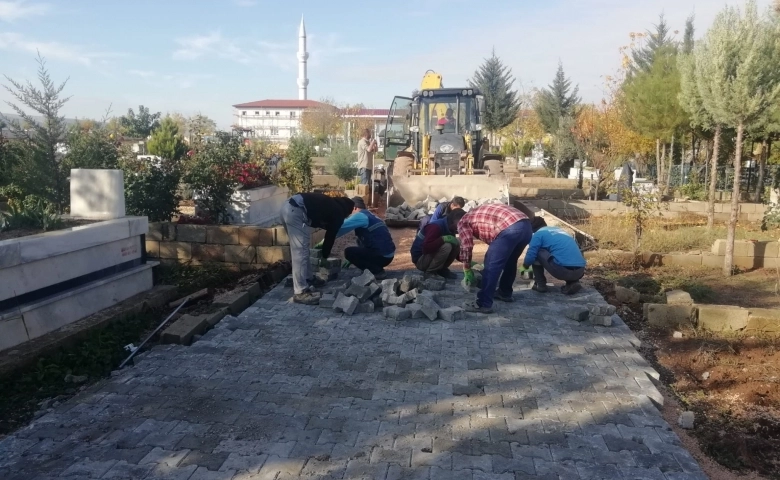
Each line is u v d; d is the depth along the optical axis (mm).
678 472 3648
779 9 14094
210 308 6621
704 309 6469
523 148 39938
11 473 3531
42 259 5473
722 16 8555
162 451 3779
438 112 15805
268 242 8500
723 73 8430
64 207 8844
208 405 4406
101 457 3709
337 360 5281
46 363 5098
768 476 3812
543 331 6156
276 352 5445
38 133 8523
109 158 9461
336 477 3520
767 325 6316
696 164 22250
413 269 8781
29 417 4375
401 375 4988
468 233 6992
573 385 4848
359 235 8227
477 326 6285
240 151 11094
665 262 9430
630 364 5316
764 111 8438
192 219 9664
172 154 11258
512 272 7066
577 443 3949
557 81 32750
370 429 4090
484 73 35281
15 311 5168
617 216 13383
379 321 6383
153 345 5680
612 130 19953
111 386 4703
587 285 8086
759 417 4531
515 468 3643
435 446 3879
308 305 6883
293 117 89625
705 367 5484
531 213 12906
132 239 6949
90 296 6137
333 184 19984
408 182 13328
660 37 24516
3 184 10891
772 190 16594
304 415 4273
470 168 14289
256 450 3799
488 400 4559
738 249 9289
